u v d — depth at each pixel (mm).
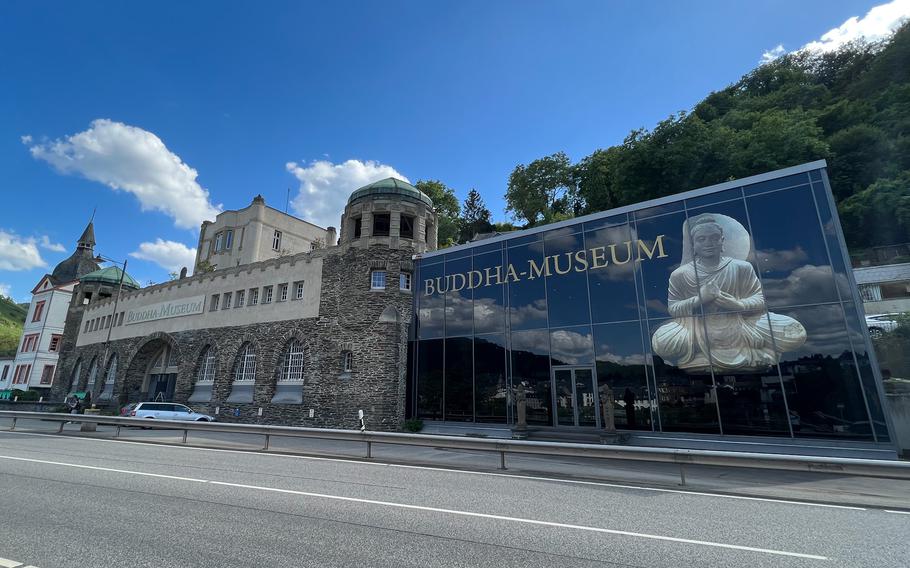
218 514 6676
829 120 46406
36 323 59562
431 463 12867
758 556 5301
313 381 26578
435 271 24969
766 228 15781
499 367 21094
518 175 59875
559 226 20531
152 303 38438
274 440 19375
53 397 45969
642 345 17516
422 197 28578
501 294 21812
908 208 34406
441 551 5242
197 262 47656
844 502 8531
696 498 8695
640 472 12141
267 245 44406
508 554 5191
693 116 41719
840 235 14516
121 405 36125
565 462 14023
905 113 42031
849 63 60250
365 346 25188
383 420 23656
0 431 20156
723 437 15281
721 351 15875
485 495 8453
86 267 72250
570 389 18859
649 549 5465
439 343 23766
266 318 29969
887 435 12906
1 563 4613
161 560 4801
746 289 15773
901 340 20359
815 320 14508
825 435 13750
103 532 5746
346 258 27359
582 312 19156
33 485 8539
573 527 6348
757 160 37594
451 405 22375
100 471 10156
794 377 14523
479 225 62781
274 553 5062
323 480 9688
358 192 28406
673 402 16469
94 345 43438
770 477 11695
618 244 18766
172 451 14398
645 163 42312
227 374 30547
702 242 16875
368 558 4957
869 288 31188
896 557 5324
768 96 53844
